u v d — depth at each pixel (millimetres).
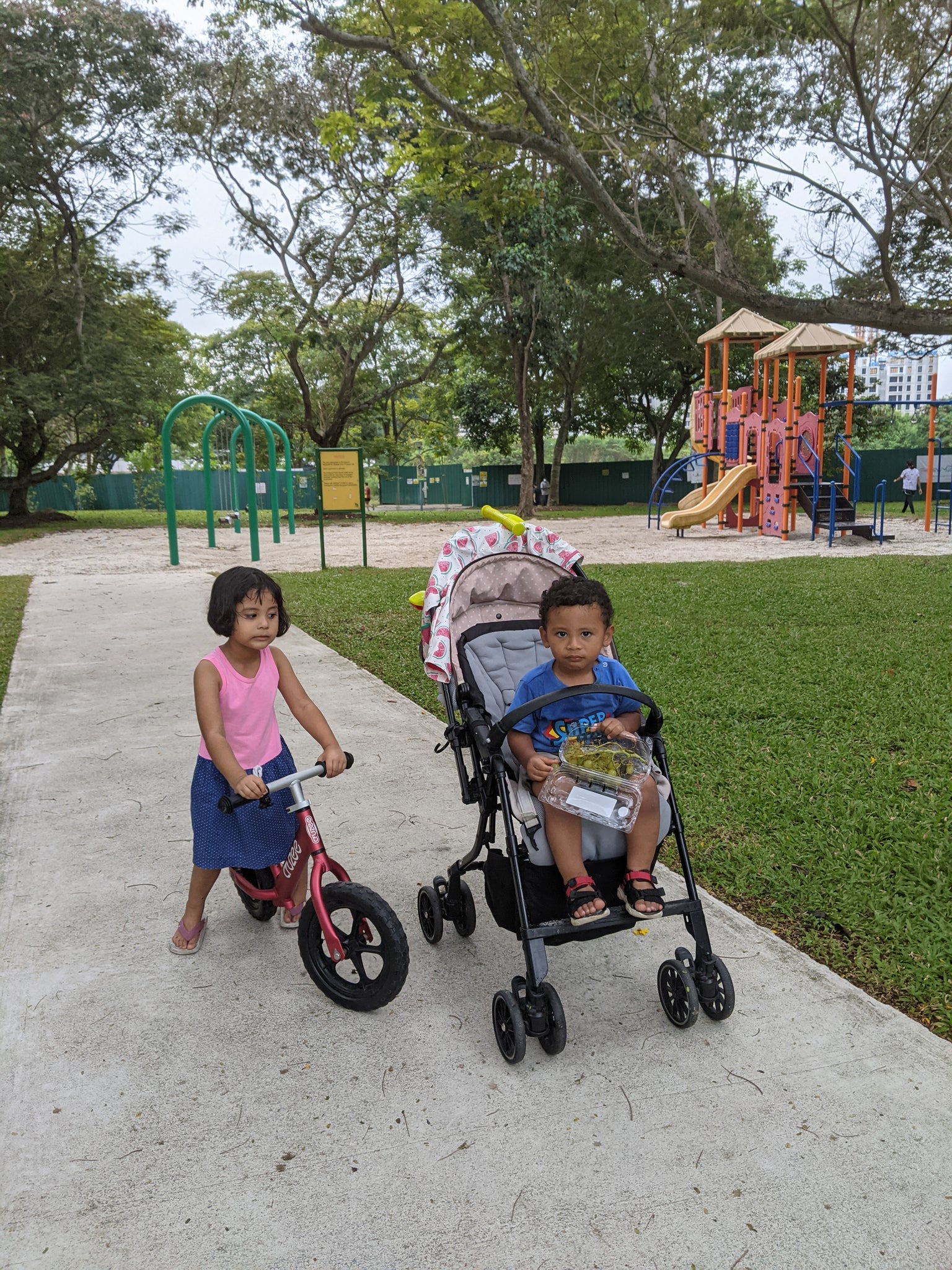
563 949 3404
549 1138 2434
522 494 30750
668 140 7746
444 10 7375
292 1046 2854
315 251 29297
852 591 11312
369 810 4691
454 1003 3084
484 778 3154
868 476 35812
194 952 3408
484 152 8836
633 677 7094
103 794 4918
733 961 3268
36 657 8281
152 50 24250
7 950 3412
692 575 13242
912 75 6848
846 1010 2975
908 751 5238
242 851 3141
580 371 35750
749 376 35375
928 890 3666
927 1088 2605
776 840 4172
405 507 46062
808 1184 2260
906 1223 2141
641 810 2730
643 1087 2631
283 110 25641
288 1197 2250
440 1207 2211
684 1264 2037
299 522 30562
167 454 16391
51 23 23000
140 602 11609
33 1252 2092
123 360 27281
